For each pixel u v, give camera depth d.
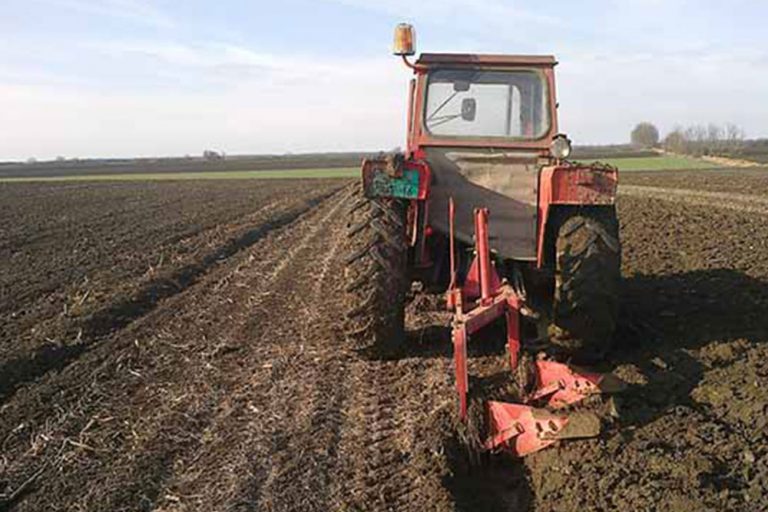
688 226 15.52
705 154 78.50
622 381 4.98
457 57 6.71
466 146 6.71
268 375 6.39
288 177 53.03
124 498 4.39
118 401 5.95
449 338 6.98
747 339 6.57
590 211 6.02
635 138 117.94
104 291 10.06
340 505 4.23
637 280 9.65
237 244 15.11
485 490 4.52
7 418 5.67
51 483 4.63
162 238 15.86
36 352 7.16
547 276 6.50
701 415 4.99
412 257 6.60
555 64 6.66
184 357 7.05
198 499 4.35
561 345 5.98
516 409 4.74
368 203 6.31
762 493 4.01
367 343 6.30
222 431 5.26
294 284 10.52
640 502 3.95
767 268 10.12
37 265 12.46
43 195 31.77
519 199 6.54
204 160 115.50
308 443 4.98
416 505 4.19
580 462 4.44
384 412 5.48
